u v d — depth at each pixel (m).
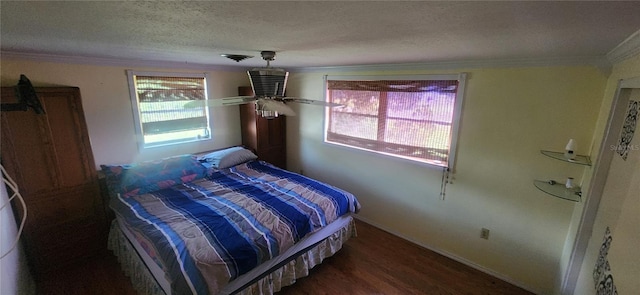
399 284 2.53
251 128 4.04
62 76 2.64
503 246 2.59
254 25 1.18
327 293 2.39
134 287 2.34
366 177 3.53
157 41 1.65
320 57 2.39
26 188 2.35
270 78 1.99
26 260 2.33
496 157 2.50
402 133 3.09
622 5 0.82
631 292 1.01
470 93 2.55
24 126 2.29
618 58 1.64
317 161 4.07
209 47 1.86
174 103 3.49
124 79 3.04
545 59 2.09
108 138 3.03
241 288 1.98
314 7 0.90
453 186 2.81
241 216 2.29
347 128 3.60
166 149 3.52
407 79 2.92
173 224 2.14
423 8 0.91
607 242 1.44
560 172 2.21
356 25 1.16
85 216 2.70
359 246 3.11
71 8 0.93
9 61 2.35
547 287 2.41
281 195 2.75
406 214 3.23
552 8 0.88
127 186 2.73
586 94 2.01
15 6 0.90
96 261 2.73
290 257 2.31
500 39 1.43
